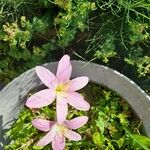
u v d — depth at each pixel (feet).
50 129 0.97
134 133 1.03
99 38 1.18
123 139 1.02
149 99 0.99
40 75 0.97
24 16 1.19
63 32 1.14
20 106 1.06
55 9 1.22
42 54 1.22
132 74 1.24
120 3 1.10
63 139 0.97
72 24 1.14
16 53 1.24
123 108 1.05
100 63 1.25
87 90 1.08
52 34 1.24
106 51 1.12
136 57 1.14
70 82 0.98
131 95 1.01
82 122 0.98
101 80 1.04
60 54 1.27
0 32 1.21
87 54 1.25
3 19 1.23
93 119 1.05
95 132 1.03
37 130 1.06
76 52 1.25
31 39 1.28
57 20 1.13
